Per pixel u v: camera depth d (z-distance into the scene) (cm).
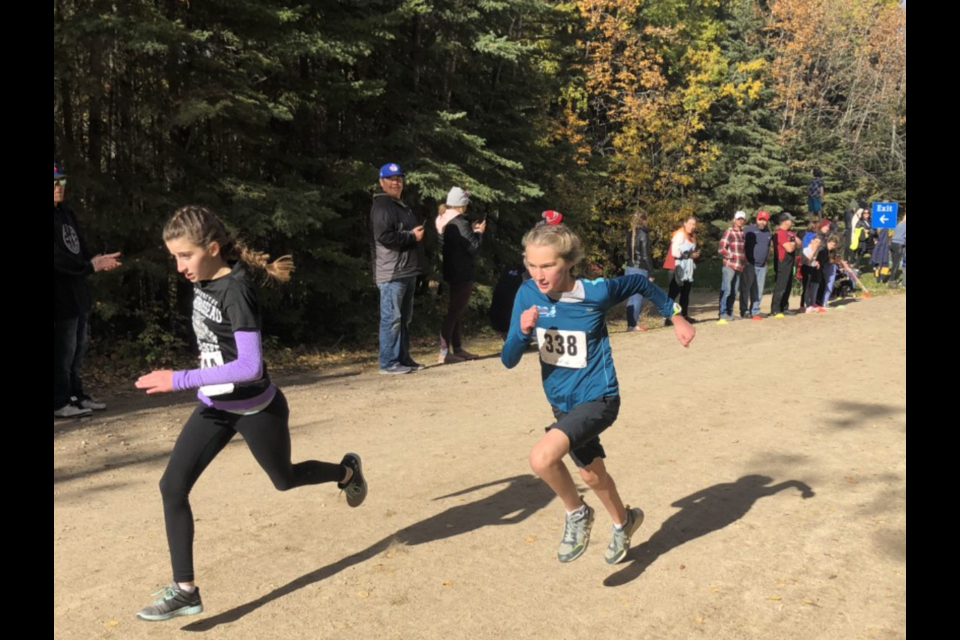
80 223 954
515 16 1644
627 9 2677
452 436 654
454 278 1014
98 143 1038
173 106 1016
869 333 1210
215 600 372
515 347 383
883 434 643
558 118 2423
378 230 919
